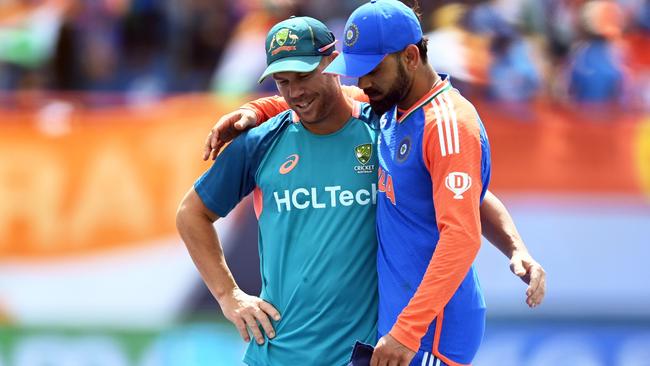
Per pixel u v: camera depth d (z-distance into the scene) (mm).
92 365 26156
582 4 28031
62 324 26188
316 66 13141
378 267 13422
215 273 14242
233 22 28719
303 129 13930
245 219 25594
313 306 13750
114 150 26203
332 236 13688
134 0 29016
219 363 25906
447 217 12242
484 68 25609
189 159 26031
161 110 26172
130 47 29062
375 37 12578
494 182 25484
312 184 13773
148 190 26078
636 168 25500
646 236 25500
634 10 30031
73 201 26234
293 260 13867
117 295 26156
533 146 25469
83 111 26281
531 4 27359
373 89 12820
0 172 26203
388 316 13172
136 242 26094
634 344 25594
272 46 13305
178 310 26047
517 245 13539
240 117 14094
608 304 25562
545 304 25594
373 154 13727
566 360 25562
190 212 14242
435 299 12203
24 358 26328
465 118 12547
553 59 27875
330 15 27375
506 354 25500
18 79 29031
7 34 29172
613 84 27141
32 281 26234
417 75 12820
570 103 26109
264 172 13992
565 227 25500
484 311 13359
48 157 26219
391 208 13062
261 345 14164
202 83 28781
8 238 26219
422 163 12688
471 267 13172
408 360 12383
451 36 25672
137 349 26094
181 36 28891
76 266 26203
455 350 13062
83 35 28906
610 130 25484
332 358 13734
